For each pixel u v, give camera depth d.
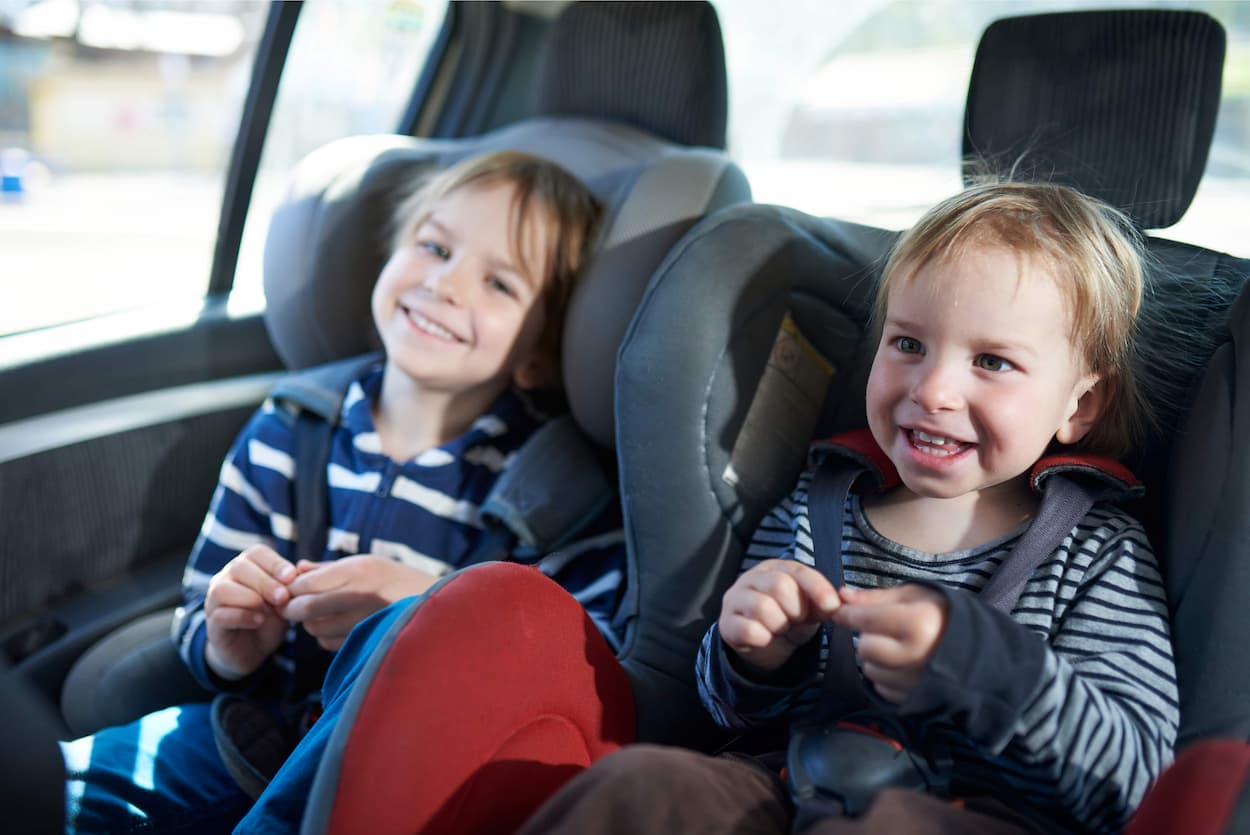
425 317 1.27
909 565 0.92
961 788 0.82
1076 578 0.87
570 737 0.84
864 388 1.12
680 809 0.66
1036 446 0.84
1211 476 0.87
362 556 1.08
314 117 1.86
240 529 1.31
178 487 1.51
